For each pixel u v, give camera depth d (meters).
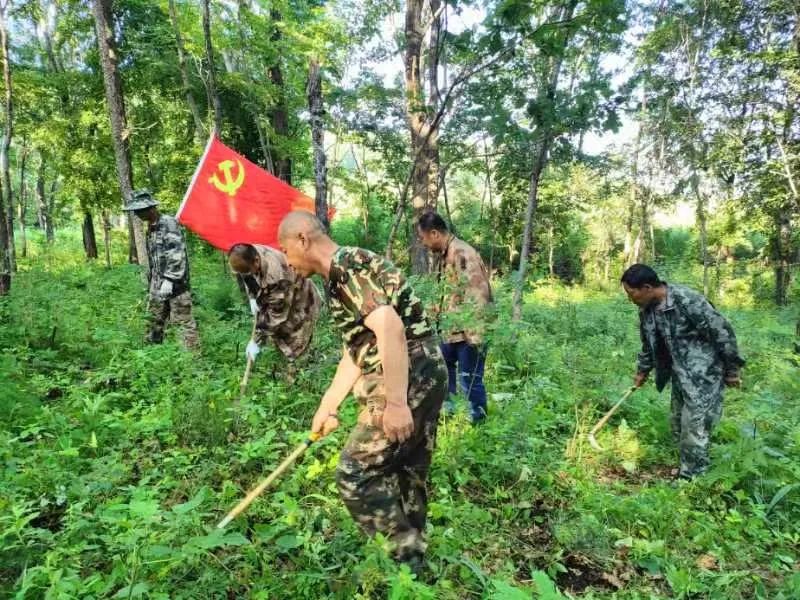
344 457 2.52
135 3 15.31
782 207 16.58
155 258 6.14
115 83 9.18
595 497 3.55
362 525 2.56
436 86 8.01
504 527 3.28
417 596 2.22
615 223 29.23
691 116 17.22
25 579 2.09
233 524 2.86
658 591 2.87
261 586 2.44
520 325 5.68
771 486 3.82
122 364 5.11
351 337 2.52
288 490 3.17
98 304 7.87
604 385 5.41
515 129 7.03
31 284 7.94
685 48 16.89
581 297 20.02
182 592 2.28
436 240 4.73
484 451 3.99
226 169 6.51
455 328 4.40
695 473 4.03
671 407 4.52
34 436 3.87
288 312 5.11
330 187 20.86
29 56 17.58
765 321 11.30
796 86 13.46
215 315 7.43
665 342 4.14
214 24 10.12
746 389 6.06
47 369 5.56
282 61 12.12
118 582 2.27
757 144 15.39
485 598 2.54
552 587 1.88
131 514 2.09
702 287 18.53
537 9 5.18
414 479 2.69
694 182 18.11
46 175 23.00
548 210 24.25
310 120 8.90
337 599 2.39
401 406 2.34
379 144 19.48
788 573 3.05
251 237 6.64
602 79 6.85
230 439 3.85
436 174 9.41
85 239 21.75
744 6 15.48
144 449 3.70
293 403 4.48
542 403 4.90
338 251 2.44
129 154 9.47
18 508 2.44
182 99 16.41
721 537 3.29
